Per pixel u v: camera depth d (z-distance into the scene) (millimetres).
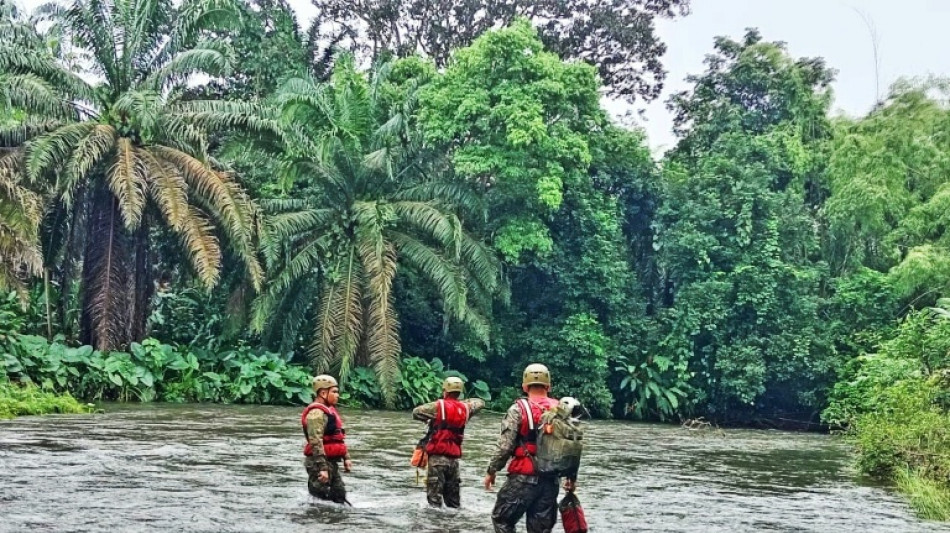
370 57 39125
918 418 13422
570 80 28359
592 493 10562
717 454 16891
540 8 37281
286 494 8969
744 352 29328
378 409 25672
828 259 32625
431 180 29234
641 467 13789
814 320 29969
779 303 30031
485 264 27016
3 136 23656
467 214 28547
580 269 29969
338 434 8758
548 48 37188
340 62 29078
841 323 30125
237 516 7656
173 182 23375
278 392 24641
